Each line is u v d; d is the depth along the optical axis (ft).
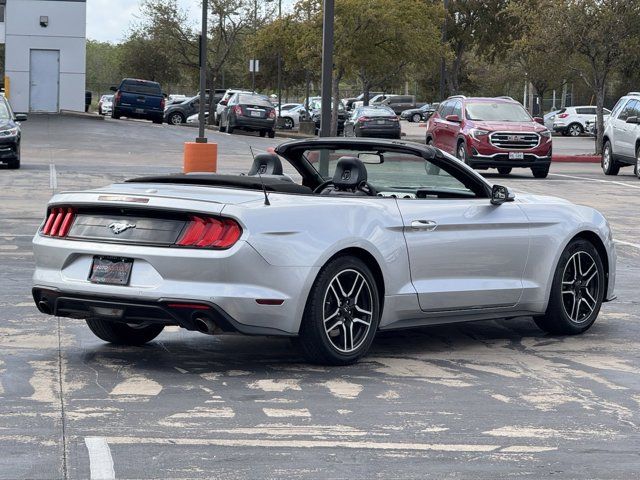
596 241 33.91
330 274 26.86
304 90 328.08
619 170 118.62
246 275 25.57
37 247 27.55
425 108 307.58
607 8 135.64
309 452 20.53
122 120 208.54
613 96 267.39
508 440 21.63
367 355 29.55
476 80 313.73
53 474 18.90
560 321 32.68
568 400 25.04
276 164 31.42
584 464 20.15
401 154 29.89
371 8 171.12
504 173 111.34
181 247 25.61
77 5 208.33
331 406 23.98
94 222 26.84
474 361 29.17
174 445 20.76
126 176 88.69
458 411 23.82
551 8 137.28
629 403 24.90
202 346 30.40
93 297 26.32
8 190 75.20
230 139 161.07
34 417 22.52
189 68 258.98
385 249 28.12
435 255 29.35
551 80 249.75
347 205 27.66
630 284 43.91
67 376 26.32
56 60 209.77
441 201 29.96
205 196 26.40
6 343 30.17
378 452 20.63
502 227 30.91
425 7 179.83
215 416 22.90
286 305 26.17
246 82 292.40
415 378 26.91
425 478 19.15
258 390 25.26
